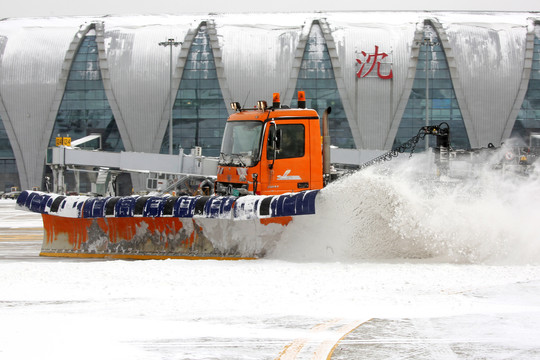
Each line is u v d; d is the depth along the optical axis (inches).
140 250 1873.8
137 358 796.6
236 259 1750.7
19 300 1195.9
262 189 1972.2
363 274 1445.6
